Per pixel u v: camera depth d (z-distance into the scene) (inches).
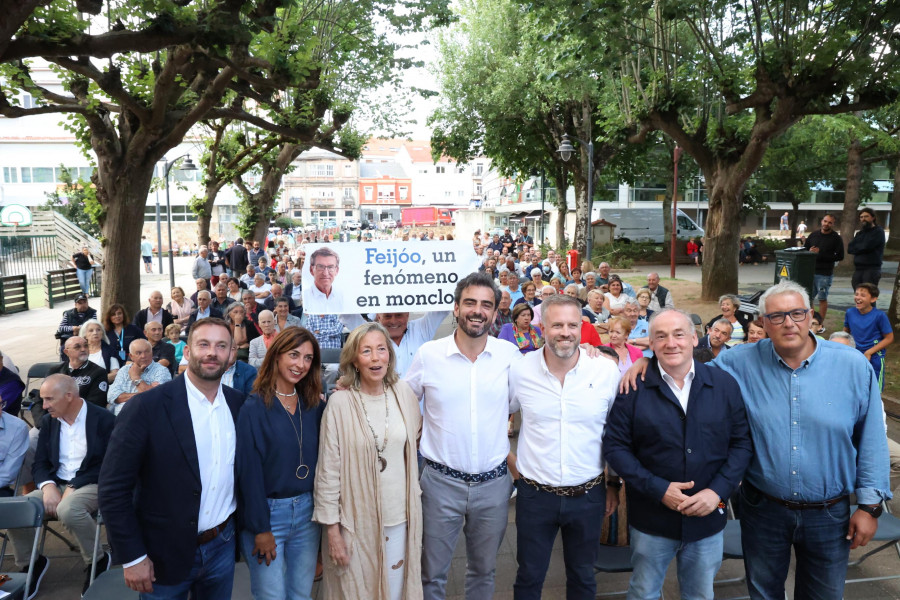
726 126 570.6
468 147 1133.1
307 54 349.7
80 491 172.9
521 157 1151.6
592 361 134.6
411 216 2997.0
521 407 137.3
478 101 1037.8
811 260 407.2
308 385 132.4
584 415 132.0
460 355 136.1
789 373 122.4
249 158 943.0
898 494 207.8
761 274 987.9
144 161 412.2
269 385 128.6
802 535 123.0
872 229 445.1
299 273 552.1
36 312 756.6
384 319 190.5
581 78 751.1
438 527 137.3
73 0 287.1
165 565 118.4
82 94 412.8
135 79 413.1
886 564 172.7
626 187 1498.5
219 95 385.1
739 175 556.1
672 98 550.6
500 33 1008.2
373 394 131.3
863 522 118.6
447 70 1059.9
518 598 137.7
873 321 280.8
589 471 133.3
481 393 135.3
